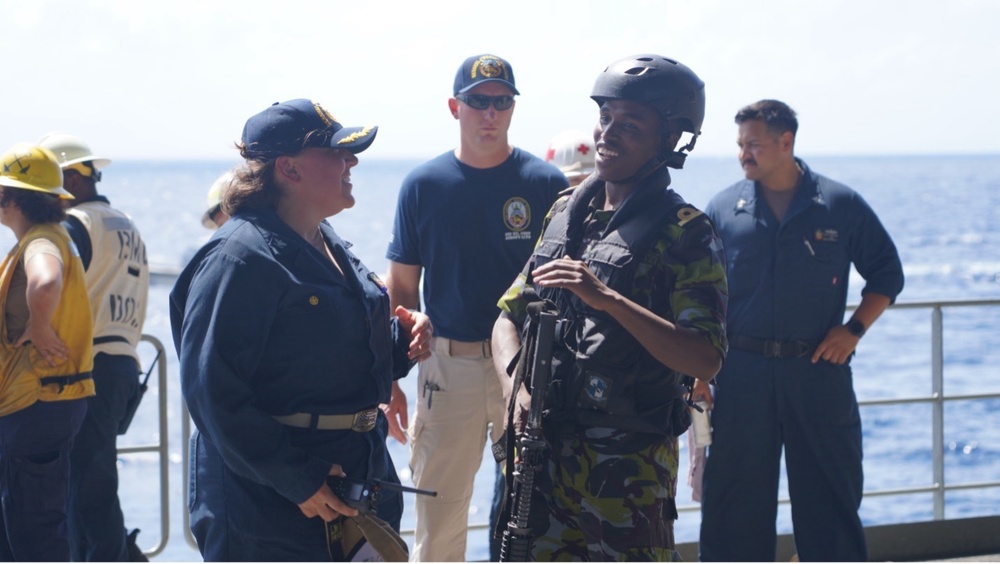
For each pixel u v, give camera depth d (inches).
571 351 120.5
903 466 652.7
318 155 120.9
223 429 112.7
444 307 181.3
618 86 121.1
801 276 182.2
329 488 116.0
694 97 122.8
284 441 114.2
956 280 1716.3
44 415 170.9
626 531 117.3
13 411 169.8
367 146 121.5
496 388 180.1
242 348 113.7
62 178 184.4
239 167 122.5
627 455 118.3
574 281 114.3
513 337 130.7
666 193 122.9
